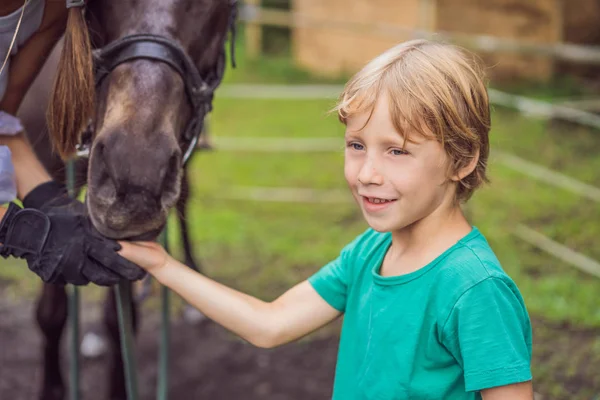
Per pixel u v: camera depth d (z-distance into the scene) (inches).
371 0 326.3
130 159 61.1
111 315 118.0
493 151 219.0
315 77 344.5
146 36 68.1
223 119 288.2
